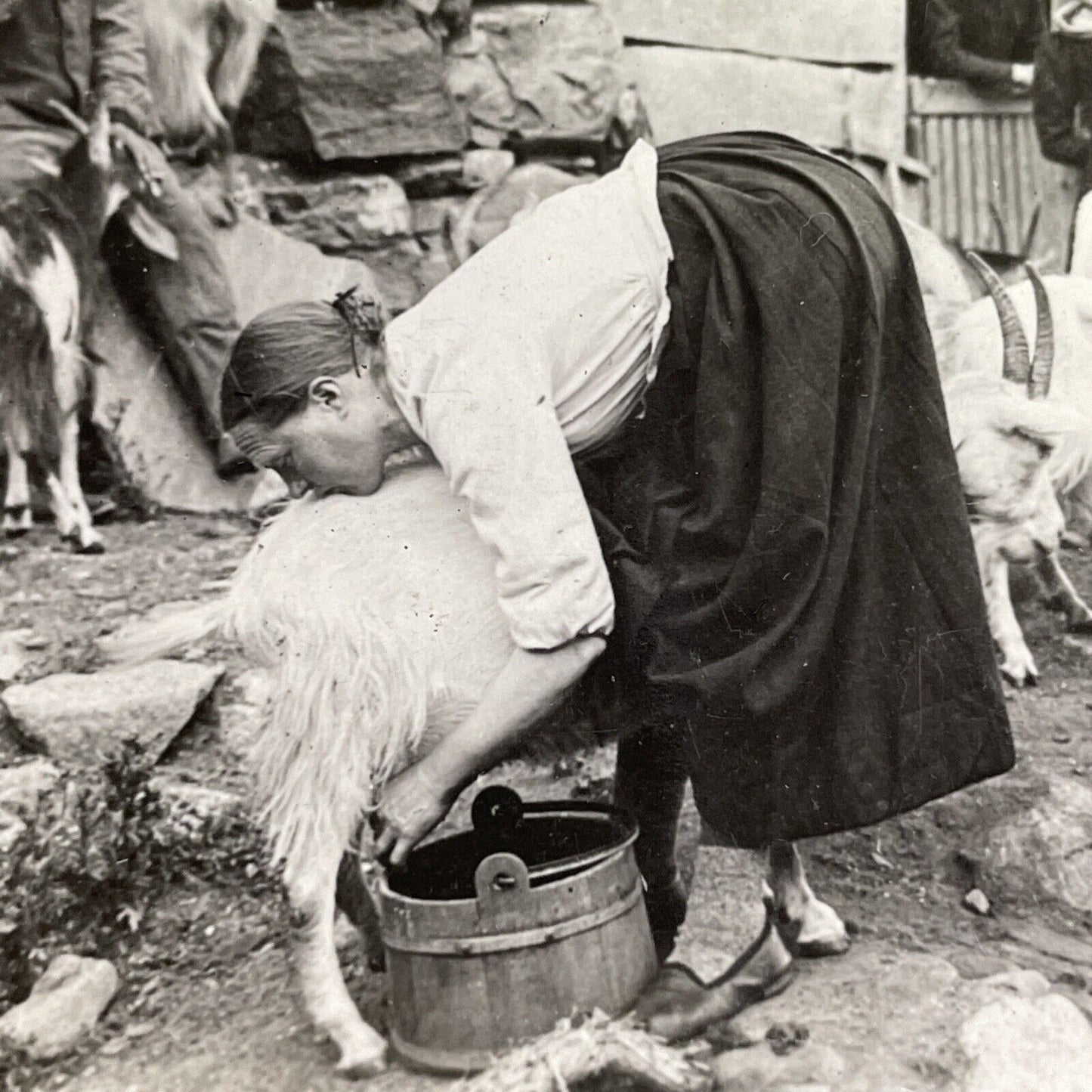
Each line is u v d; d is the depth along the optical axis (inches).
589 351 86.0
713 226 88.7
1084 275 161.3
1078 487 152.2
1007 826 109.0
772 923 91.5
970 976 94.1
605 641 87.5
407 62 159.3
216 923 103.4
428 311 86.4
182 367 149.9
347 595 86.0
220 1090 84.7
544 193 167.2
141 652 103.4
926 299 155.3
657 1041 81.0
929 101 175.9
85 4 138.8
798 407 85.7
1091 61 169.3
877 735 88.9
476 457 81.5
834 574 86.7
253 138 156.3
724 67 170.7
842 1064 83.1
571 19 167.5
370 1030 86.0
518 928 80.3
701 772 88.2
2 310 135.9
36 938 97.1
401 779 83.6
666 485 90.1
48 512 144.9
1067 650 139.9
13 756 108.6
